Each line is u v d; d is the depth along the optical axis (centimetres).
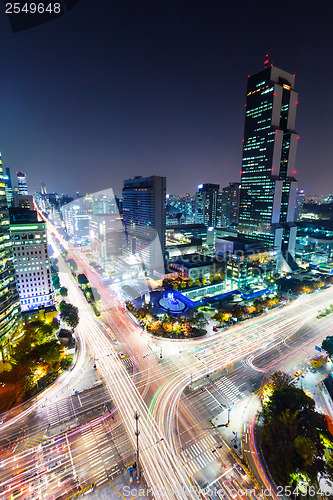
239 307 15138
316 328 13500
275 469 6081
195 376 9894
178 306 15825
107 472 6406
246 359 10950
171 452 6900
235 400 8706
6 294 10888
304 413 7050
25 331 11525
